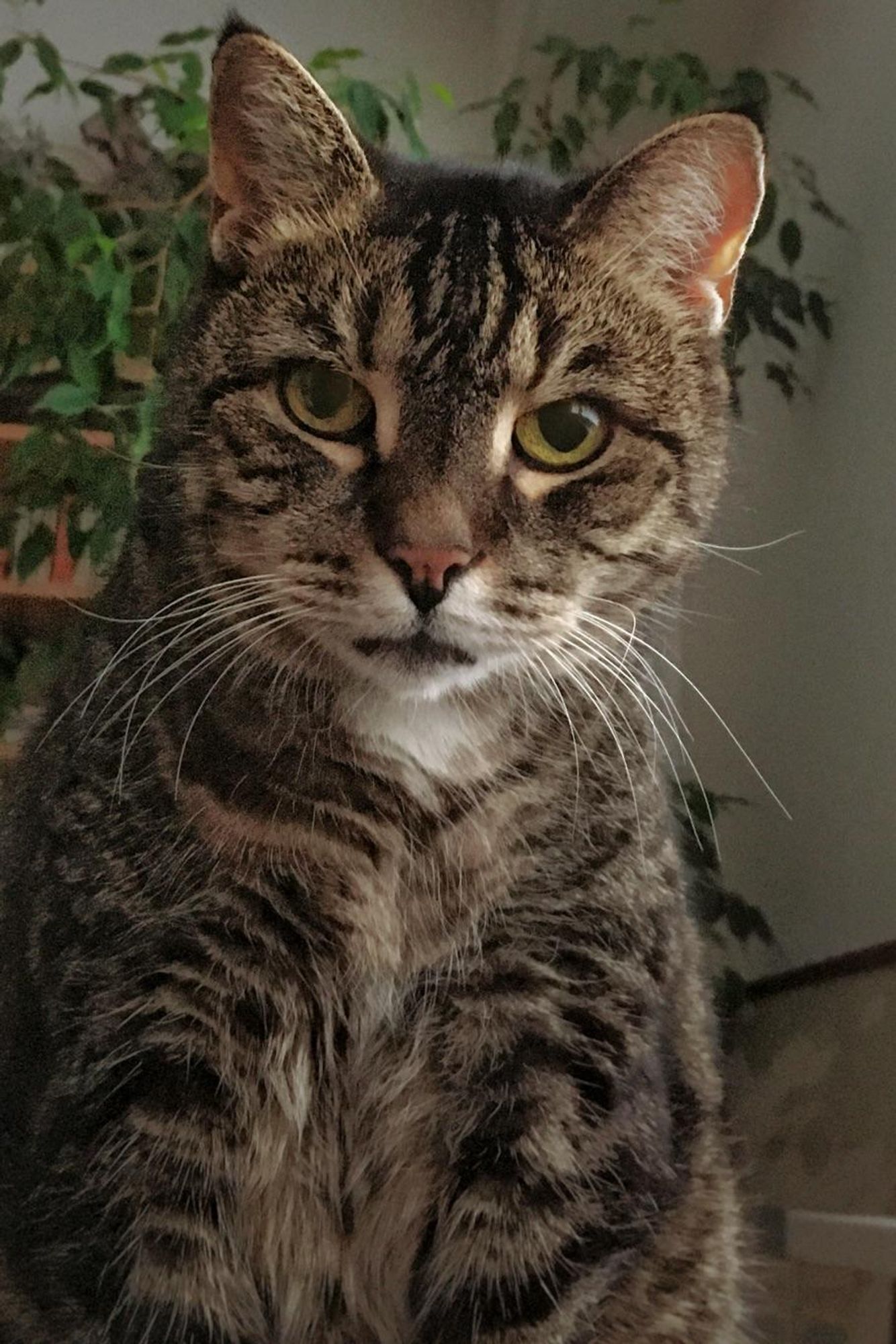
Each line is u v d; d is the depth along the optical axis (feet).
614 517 1.52
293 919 1.49
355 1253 1.54
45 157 2.23
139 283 2.11
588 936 1.52
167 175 2.15
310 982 1.50
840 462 2.25
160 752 1.50
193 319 1.56
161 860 1.48
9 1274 1.47
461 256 1.49
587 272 1.52
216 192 1.52
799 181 2.29
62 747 1.57
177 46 2.39
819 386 2.35
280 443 1.49
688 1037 1.61
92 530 2.06
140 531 1.62
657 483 1.54
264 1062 1.49
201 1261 1.46
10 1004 1.50
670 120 2.47
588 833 1.54
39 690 2.08
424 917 1.53
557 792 1.55
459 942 1.52
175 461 1.55
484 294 1.48
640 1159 1.48
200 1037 1.47
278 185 1.52
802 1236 1.67
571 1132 1.47
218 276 1.54
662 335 1.55
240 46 1.49
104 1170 1.43
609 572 1.53
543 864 1.53
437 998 1.52
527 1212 1.46
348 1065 1.52
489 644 1.48
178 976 1.47
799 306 2.23
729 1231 1.65
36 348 2.06
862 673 2.15
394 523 1.44
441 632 1.46
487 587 1.46
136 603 1.57
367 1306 1.55
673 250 1.56
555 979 1.51
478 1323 1.46
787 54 2.60
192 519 1.53
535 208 1.53
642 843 1.57
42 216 2.06
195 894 1.47
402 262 1.49
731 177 1.55
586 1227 1.46
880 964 1.95
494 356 1.47
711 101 2.50
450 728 1.53
